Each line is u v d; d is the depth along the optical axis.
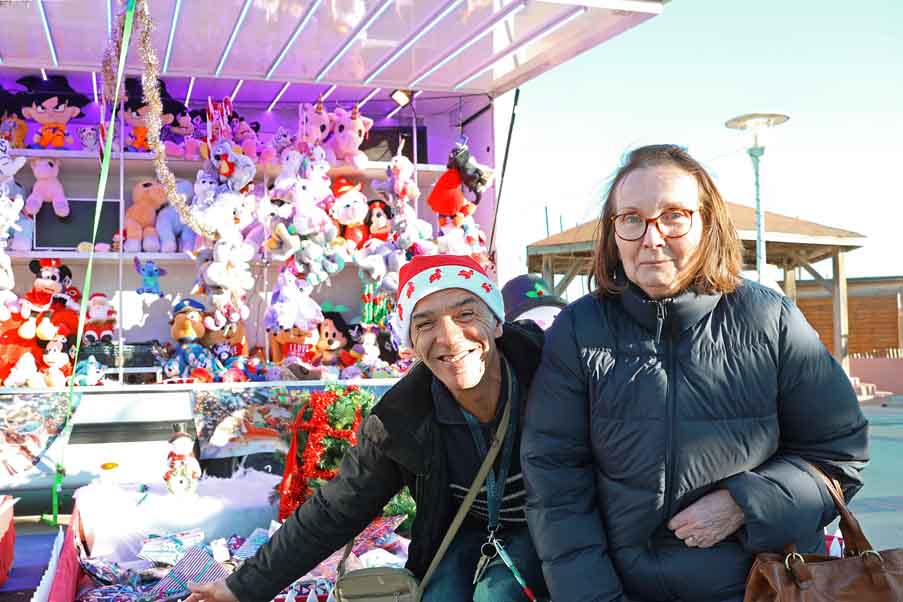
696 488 1.90
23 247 6.02
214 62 5.95
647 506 1.91
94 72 6.11
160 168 4.99
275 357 6.48
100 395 5.39
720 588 1.90
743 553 1.91
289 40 5.46
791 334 1.93
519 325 2.40
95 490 4.30
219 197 5.84
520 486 2.30
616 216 1.99
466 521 2.45
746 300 1.96
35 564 4.41
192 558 3.43
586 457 2.04
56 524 5.32
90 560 3.69
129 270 6.64
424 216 7.34
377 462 2.35
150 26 4.26
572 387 2.01
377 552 3.59
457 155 6.32
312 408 4.51
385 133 6.91
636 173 1.96
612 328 2.00
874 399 17.69
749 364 1.90
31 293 5.87
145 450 5.46
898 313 20.86
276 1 4.77
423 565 2.39
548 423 2.02
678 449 1.88
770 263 18.70
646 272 1.93
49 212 6.18
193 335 5.96
